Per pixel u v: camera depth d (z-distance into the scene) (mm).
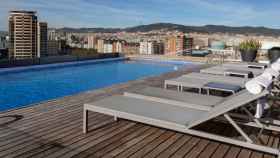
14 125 3740
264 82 2863
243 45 10836
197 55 15992
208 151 3109
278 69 3188
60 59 13258
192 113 3336
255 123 3408
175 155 2994
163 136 3504
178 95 4043
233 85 4762
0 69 10492
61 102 5090
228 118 3014
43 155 2885
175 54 16984
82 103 5051
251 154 3047
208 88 4652
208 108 3467
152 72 13234
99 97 5613
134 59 17484
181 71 10180
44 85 9531
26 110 4477
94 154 2959
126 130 3680
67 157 2863
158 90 4379
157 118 3111
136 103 3693
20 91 8531
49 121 3953
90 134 3504
